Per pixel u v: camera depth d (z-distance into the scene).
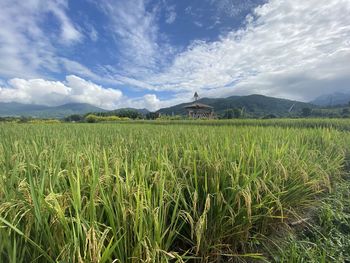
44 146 4.32
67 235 1.57
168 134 7.26
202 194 2.63
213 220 2.40
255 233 2.78
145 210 1.94
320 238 2.83
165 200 2.28
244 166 2.80
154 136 6.91
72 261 1.48
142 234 1.76
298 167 3.47
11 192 1.90
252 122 19.97
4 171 2.42
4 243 1.46
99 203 1.93
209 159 3.00
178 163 3.12
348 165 5.48
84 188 2.15
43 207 1.70
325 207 3.46
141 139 5.90
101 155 3.25
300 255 2.29
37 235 1.63
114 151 3.89
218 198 2.34
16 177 2.22
